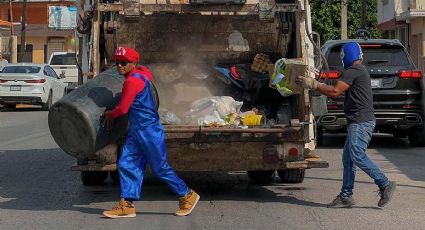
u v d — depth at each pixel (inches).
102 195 352.5
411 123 530.6
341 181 394.9
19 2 2199.8
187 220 290.2
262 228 275.9
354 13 1503.4
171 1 377.1
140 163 290.8
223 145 312.5
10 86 960.9
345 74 304.3
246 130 310.2
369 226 279.0
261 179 386.9
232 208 316.8
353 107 305.7
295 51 363.3
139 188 292.7
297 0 353.7
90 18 359.9
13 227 277.9
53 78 1023.6
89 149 291.1
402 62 532.1
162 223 284.4
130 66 286.8
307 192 359.9
